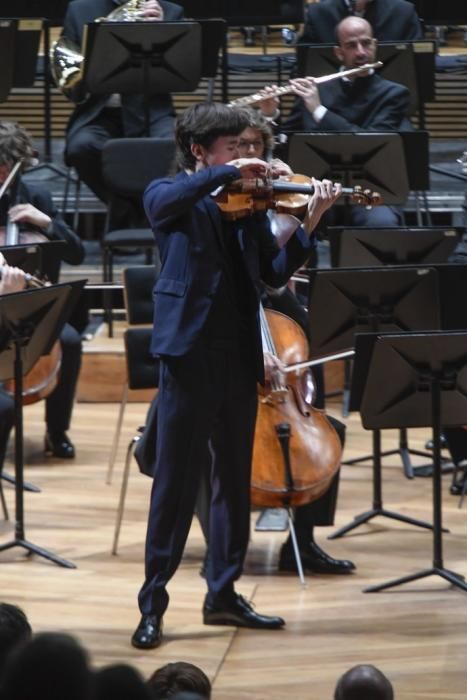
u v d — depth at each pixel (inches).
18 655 143.5
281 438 521.7
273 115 719.1
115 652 465.4
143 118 869.8
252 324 451.8
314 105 781.9
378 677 267.6
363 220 821.2
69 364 700.7
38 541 589.6
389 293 560.4
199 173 426.6
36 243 602.2
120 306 897.5
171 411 454.9
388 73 835.4
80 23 872.3
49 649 142.7
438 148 1056.8
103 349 818.2
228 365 455.8
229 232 450.6
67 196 916.6
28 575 545.0
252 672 449.4
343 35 810.8
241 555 487.8
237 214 442.3
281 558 555.5
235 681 441.1
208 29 793.6
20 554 571.8
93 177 870.4
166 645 472.1
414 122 1075.3
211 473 498.3
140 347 627.8
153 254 888.3
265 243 455.5
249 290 448.1
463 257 670.5
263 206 442.9
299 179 460.1
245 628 490.0
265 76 1041.5
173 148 792.9
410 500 657.6
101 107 872.9
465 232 673.6
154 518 468.1
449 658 464.8
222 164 444.1
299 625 495.2
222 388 456.8
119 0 877.8
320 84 818.2
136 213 877.8
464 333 483.2
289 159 723.4
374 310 561.3
